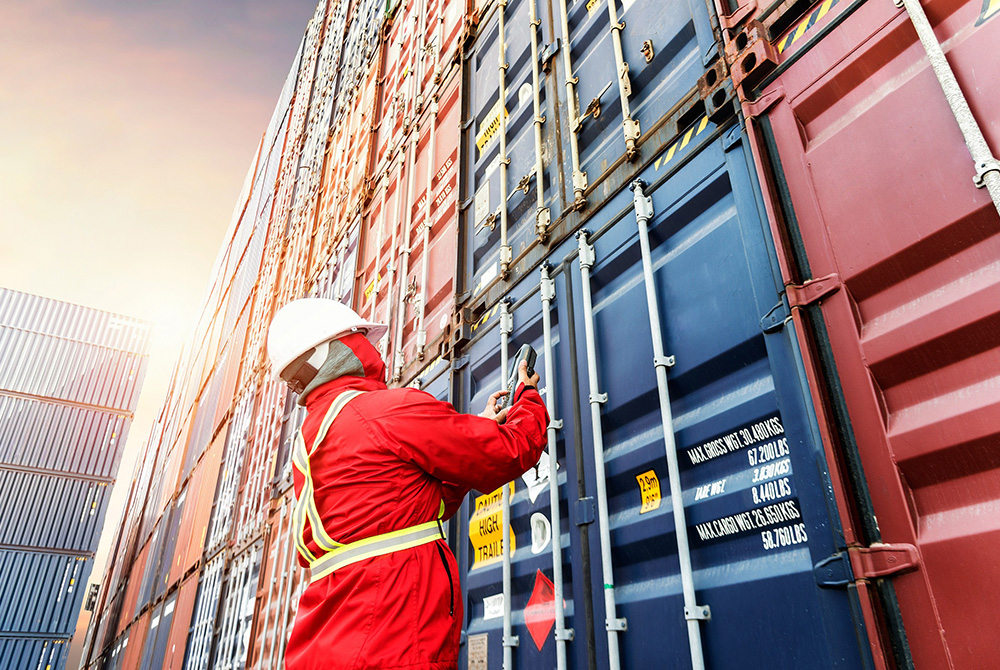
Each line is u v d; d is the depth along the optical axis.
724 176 2.04
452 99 4.48
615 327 2.35
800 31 1.91
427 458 1.51
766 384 1.76
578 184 2.75
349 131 7.59
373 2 7.98
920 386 1.41
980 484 1.27
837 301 1.59
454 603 1.47
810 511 1.49
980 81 1.43
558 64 3.24
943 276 1.42
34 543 23.81
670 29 2.51
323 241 7.28
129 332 30.56
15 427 25.77
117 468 27.28
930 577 1.26
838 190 1.67
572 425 2.41
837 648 1.38
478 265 3.59
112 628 17.38
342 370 1.73
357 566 1.41
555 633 2.20
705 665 1.68
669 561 1.92
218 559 7.32
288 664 1.41
